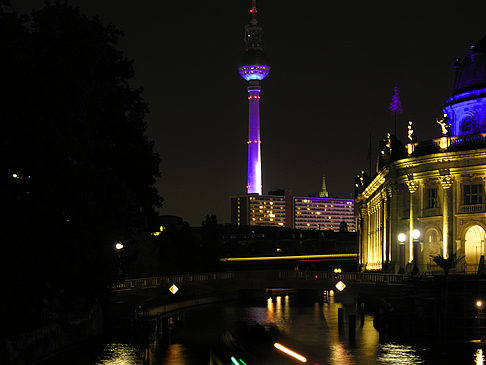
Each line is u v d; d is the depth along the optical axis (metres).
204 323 72.06
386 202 96.56
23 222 41.72
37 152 42.22
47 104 42.31
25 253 40.97
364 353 47.97
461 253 78.50
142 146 58.22
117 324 63.25
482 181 78.00
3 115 41.22
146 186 60.56
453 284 56.44
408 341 54.59
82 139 44.91
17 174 42.66
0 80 39.81
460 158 78.38
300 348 28.73
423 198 84.19
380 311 75.25
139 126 58.59
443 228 80.06
